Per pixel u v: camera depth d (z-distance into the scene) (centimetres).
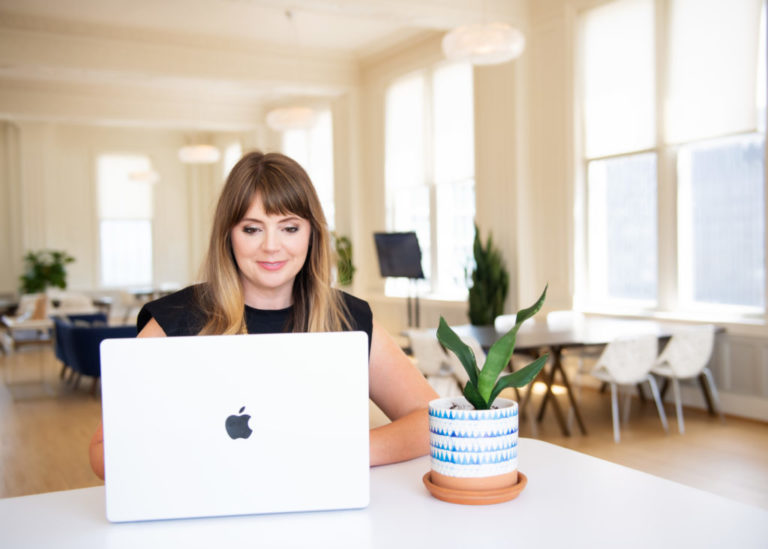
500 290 721
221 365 123
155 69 862
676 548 110
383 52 953
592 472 148
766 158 534
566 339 499
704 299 600
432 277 905
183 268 1535
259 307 171
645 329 552
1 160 1376
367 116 1005
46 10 788
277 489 125
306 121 851
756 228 558
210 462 123
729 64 559
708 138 576
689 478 410
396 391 176
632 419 564
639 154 634
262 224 155
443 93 870
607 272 677
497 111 741
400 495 136
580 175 683
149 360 121
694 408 596
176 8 792
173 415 122
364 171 1019
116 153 1473
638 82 629
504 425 132
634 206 647
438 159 884
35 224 1382
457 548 112
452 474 131
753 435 505
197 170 1529
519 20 707
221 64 903
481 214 771
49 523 125
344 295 182
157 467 122
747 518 122
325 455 126
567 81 680
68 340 714
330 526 121
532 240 725
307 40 924
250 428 124
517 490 132
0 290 1375
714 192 585
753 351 550
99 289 1459
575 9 674
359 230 1020
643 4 620
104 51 838
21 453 505
